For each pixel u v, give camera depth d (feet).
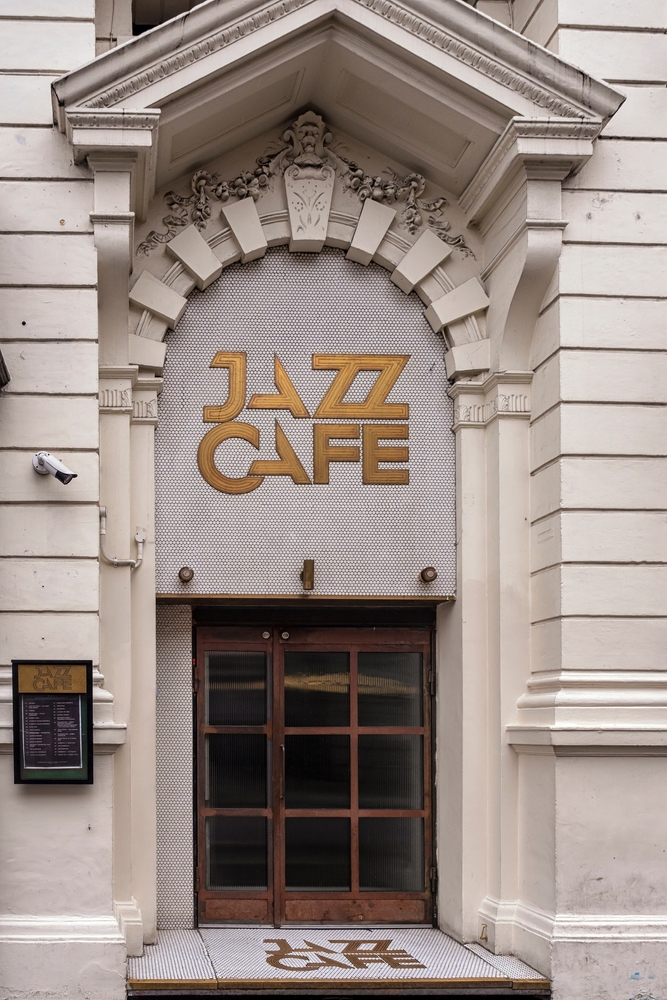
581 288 24.21
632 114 24.73
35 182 23.59
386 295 27.22
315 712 27.32
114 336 24.82
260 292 26.89
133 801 24.85
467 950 24.72
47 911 22.30
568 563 23.66
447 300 26.71
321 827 27.12
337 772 27.25
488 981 22.44
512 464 25.66
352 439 26.76
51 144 23.68
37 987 21.83
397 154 26.81
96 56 24.94
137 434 25.68
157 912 26.30
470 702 25.91
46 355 23.32
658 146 24.72
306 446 26.63
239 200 26.45
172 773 26.58
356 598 26.37
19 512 22.97
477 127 24.48
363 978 22.40
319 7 23.41
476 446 26.53
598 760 23.12
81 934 22.08
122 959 22.03
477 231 27.20
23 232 23.48
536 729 23.53
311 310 26.96
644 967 22.56
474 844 25.57
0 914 22.24
